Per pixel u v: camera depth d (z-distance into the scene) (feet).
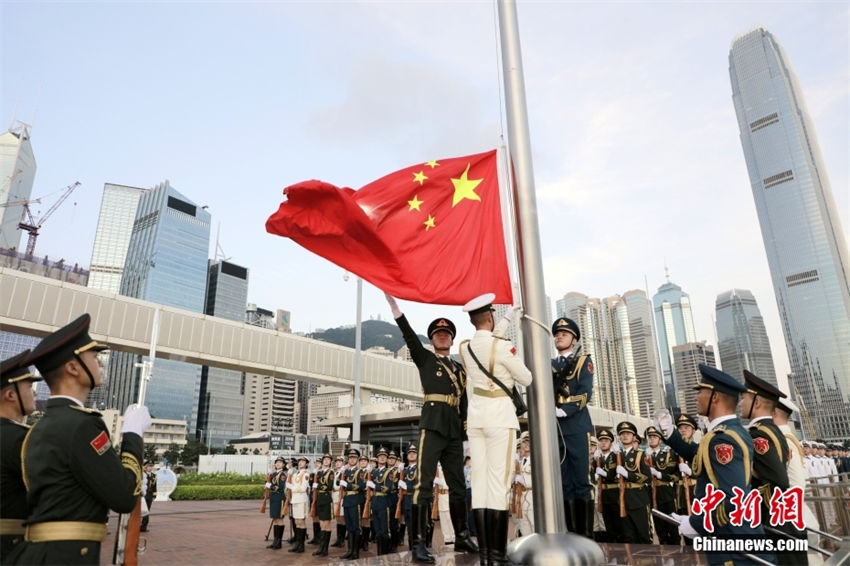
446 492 38.70
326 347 99.14
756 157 637.30
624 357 339.57
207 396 593.83
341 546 44.93
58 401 9.46
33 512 8.81
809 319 562.66
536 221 14.89
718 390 12.58
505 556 12.93
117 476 9.15
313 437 239.71
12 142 583.99
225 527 60.18
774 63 638.94
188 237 642.63
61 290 68.90
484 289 16.58
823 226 574.56
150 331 76.84
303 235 16.02
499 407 13.70
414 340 16.92
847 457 75.25
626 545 17.88
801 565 13.83
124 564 10.46
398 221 17.22
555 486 13.07
